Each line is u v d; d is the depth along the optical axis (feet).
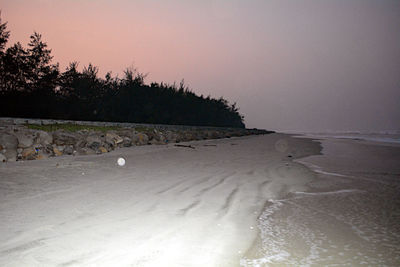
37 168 25.27
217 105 210.59
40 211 14.49
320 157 44.98
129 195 18.22
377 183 24.81
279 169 31.04
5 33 81.97
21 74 84.64
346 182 25.09
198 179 24.08
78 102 97.25
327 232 13.32
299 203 18.29
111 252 10.48
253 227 13.75
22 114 78.48
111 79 118.11
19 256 9.88
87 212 14.67
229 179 24.71
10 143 28.68
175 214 15.02
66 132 36.58
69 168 26.08
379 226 14.21
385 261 10.55
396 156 48.16
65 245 10.86
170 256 10.41
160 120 131.64
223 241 11.97
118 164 29.76
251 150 53.31
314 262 10.40
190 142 67.77
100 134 42.96
